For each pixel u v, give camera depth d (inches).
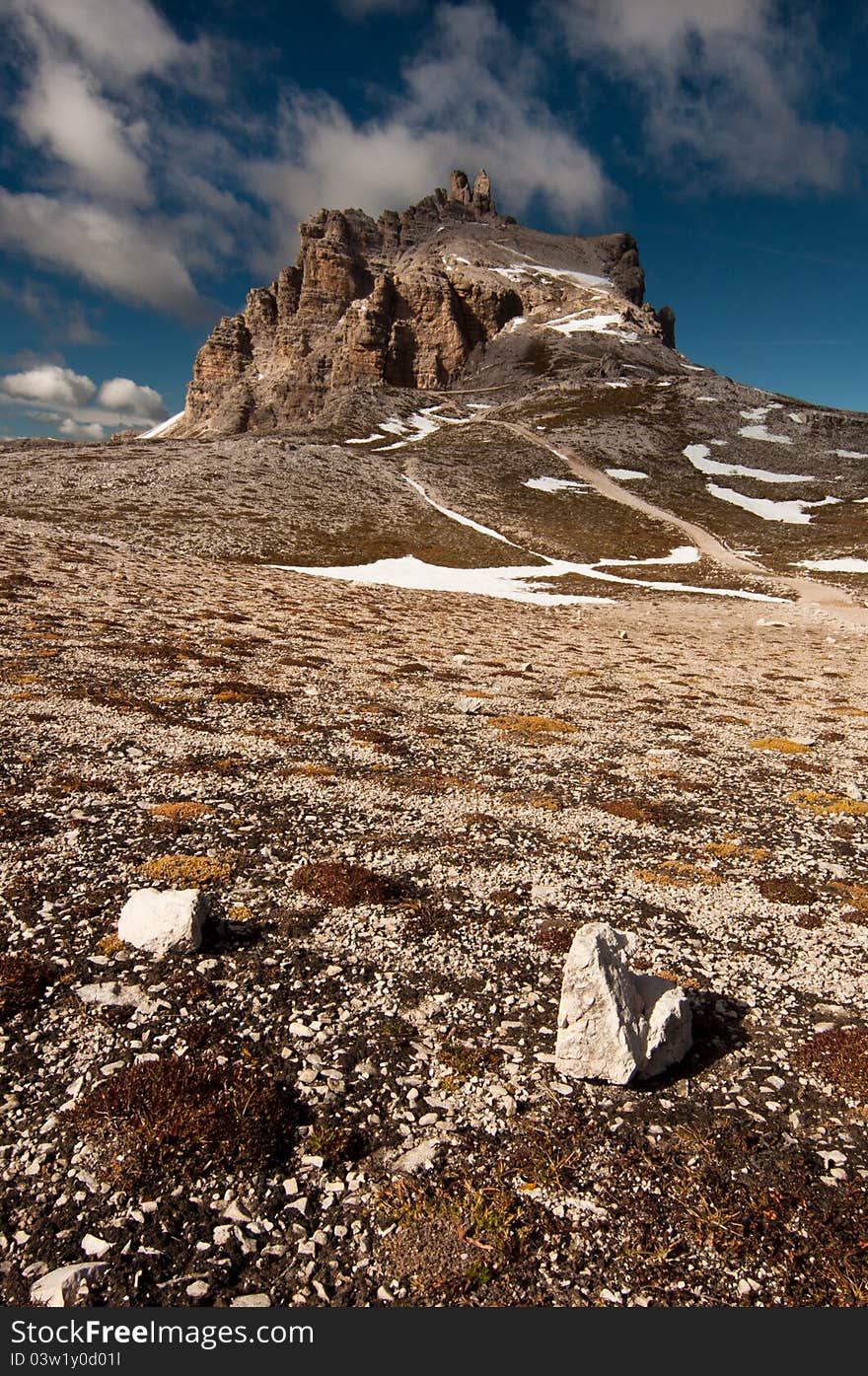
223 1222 265.1
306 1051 360.8
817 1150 323.3
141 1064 333.1
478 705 1139.9
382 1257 258.2
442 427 7549.2
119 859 531.2
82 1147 288.2
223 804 655.8
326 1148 300.7
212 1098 313.6
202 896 453.7
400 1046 372.2
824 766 957.2
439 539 3868.1
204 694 1005.2
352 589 2623.0
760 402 7849.4
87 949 421.4
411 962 448.1
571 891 562.9
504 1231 268.8
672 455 6382.9
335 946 456.8
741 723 1170.6
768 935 521.3
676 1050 375.2
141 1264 247.3
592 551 4072.3
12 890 471.5
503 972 447.8
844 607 2987.2
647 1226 278.4
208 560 2751.0
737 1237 276.1
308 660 1321.4
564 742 992.9
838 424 7150.6
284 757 804.0
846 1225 283.7
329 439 6742.1
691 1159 312.5
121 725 834.8
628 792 813.9
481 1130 319.9
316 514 3860.7
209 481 3986.2
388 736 928.3
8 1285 236.8
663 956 480.7
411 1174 293.0
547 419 7313.0
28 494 3221.0
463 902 529.3
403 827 652.7
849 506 5137.8
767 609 2972.4
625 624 2503.7
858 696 1443.2
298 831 619.2
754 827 735.7
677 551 4190.5
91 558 2230.6
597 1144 316.8
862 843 705.0
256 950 443.2
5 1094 313.0
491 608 2640.3
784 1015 426.9
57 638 1206.3
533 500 4948.3
